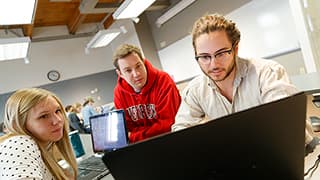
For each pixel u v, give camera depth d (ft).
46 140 3.51
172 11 17.57
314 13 10.73
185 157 1.53
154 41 21.01
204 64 2.69
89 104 17.58
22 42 12.30
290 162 1.73
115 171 1.46
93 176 4.25
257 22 13.69
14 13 8.39
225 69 2.67
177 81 19.77
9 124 3.35
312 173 2.51
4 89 19.35
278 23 12.75
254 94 2.87
